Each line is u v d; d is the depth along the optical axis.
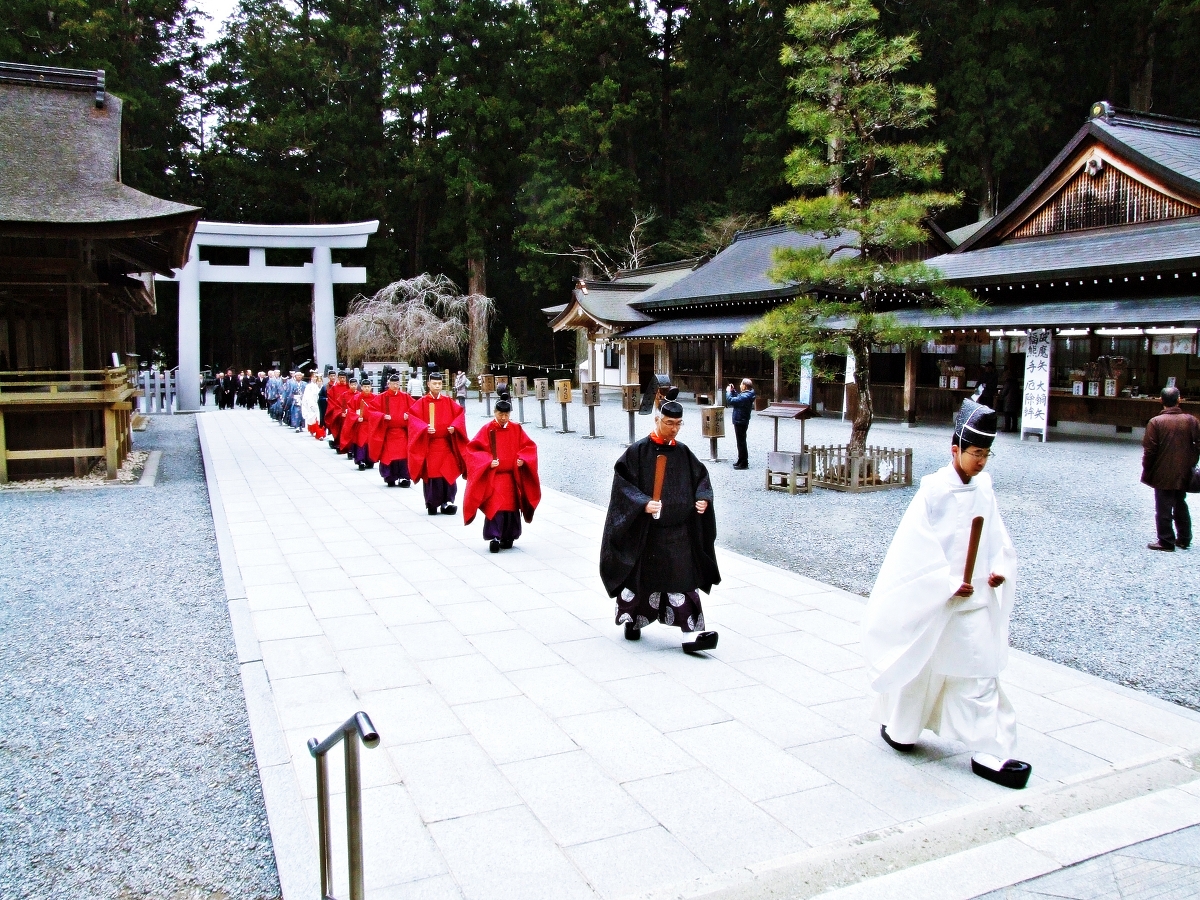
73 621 6.60
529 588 7.33
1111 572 7.80
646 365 34.78
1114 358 18.58
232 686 5.33
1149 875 3.28
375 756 4.21
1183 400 16.81
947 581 3.88
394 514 10.93
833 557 8.48
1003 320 17.84
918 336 12.03
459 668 5.42
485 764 4.13
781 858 3.35
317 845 3.47
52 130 14.46
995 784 3.94
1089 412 19.03
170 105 43.41
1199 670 5.45
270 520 10.49
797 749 4.29
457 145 43.84
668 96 46.31
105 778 4.17
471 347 42.75
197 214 12.55
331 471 15.20
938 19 34.25
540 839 3.49
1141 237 16.89
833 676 5.27
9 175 12.99
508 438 8.63
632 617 5.77
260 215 46.69
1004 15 31.41
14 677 5.46
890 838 3.49
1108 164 18.30
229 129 43.94
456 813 3.69
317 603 6.88
